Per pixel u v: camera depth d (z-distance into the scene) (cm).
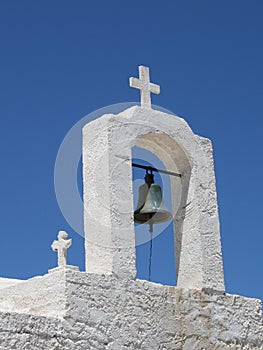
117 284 1180
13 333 1051
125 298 1180
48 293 1145
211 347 1243
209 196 1330
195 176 1323
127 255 1208
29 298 1177
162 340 1196
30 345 1060
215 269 1292
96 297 1150
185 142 1329
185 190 1330
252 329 1302
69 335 1103
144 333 1181
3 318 1049
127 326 1167
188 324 1232
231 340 1269
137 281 1204
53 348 1080
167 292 1231
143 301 1198
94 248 1218
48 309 1138
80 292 1137
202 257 1284
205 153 1353
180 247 1313
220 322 1266
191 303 1249
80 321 1121
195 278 1281
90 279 1153
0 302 1226
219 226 1327
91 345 1120
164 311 1216
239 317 1294
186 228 1314
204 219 1309
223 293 1289
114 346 1143
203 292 1268
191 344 1224
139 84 1323
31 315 1076
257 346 1298
